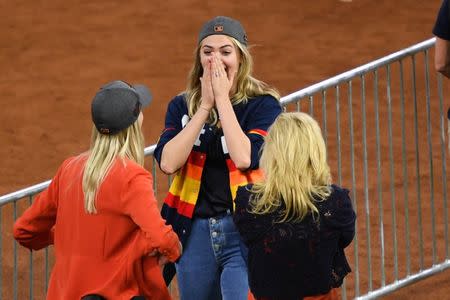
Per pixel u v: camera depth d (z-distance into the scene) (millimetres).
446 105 44625
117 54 52594
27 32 55500
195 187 21297
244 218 18500
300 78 49031
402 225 34656
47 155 42812
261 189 18578
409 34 53500
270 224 18266
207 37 21531
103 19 56938
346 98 45750
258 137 21219
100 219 19250
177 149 21031
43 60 52250
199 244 21328
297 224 18141
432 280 31266
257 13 57250
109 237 19281
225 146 21219
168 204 21453
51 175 41156
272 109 21625
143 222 18938
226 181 21266
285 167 18172
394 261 30094
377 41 52906
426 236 33812
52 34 55188
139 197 19031
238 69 21750
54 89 49062
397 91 46094
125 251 19375
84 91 48750
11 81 50062
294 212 18109
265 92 21828
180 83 48969
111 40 54312
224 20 21594
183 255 21422
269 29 55031
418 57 49406
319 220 18109
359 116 43844
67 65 51562
